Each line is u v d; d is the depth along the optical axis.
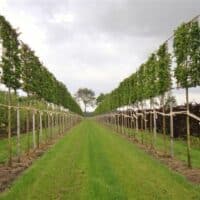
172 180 17.91
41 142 38.84
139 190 15.80
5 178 19.09
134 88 43.56
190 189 15.84
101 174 19.81
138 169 21.27
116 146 35.44
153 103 33.19
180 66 21.88
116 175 19.44
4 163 24.64
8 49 24.20
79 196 14.85
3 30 24.00
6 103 38.31
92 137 48.06
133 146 35.53
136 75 41.78
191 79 21.20
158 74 28.80
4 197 14.80
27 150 30.97
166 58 27.88
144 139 42.81
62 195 15.12
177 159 25.25
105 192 15.40
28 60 30.36
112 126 78.44
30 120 50.47
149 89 33.06
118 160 25.20
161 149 31.72
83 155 28.22
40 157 28.14
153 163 23.62
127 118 61.50
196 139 35.88
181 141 38.69
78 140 42.81
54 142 41.47
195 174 19.58
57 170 21.20
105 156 27.48
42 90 38.34
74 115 101.75
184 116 38.06
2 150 32.09
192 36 21.16
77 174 19.86
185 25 21.67
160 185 16.73
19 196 14.98
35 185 17.05
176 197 14.48
